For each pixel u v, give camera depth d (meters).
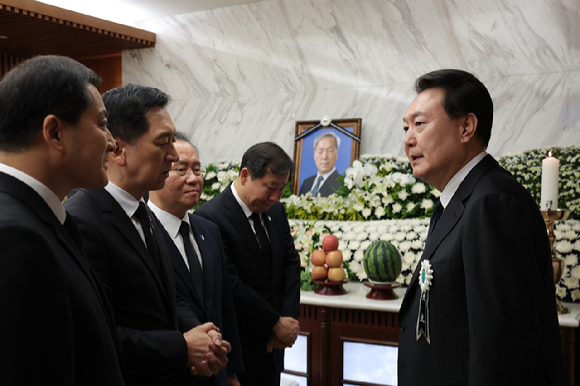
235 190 2.45
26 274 0.74
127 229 1.38
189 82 4.77
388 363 2.88
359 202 3.76
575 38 3.44
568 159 3.40
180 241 1.85
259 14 4.46
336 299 3.04
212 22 4.66
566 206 3.38
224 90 4.62
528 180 3.51
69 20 4.19
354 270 3.58
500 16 3.65
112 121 1.38
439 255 1.37
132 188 1.42
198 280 1.81
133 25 5.00
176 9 4.66
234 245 2.32
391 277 3.02
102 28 4.41
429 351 1.36
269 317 2.25
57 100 0.88
